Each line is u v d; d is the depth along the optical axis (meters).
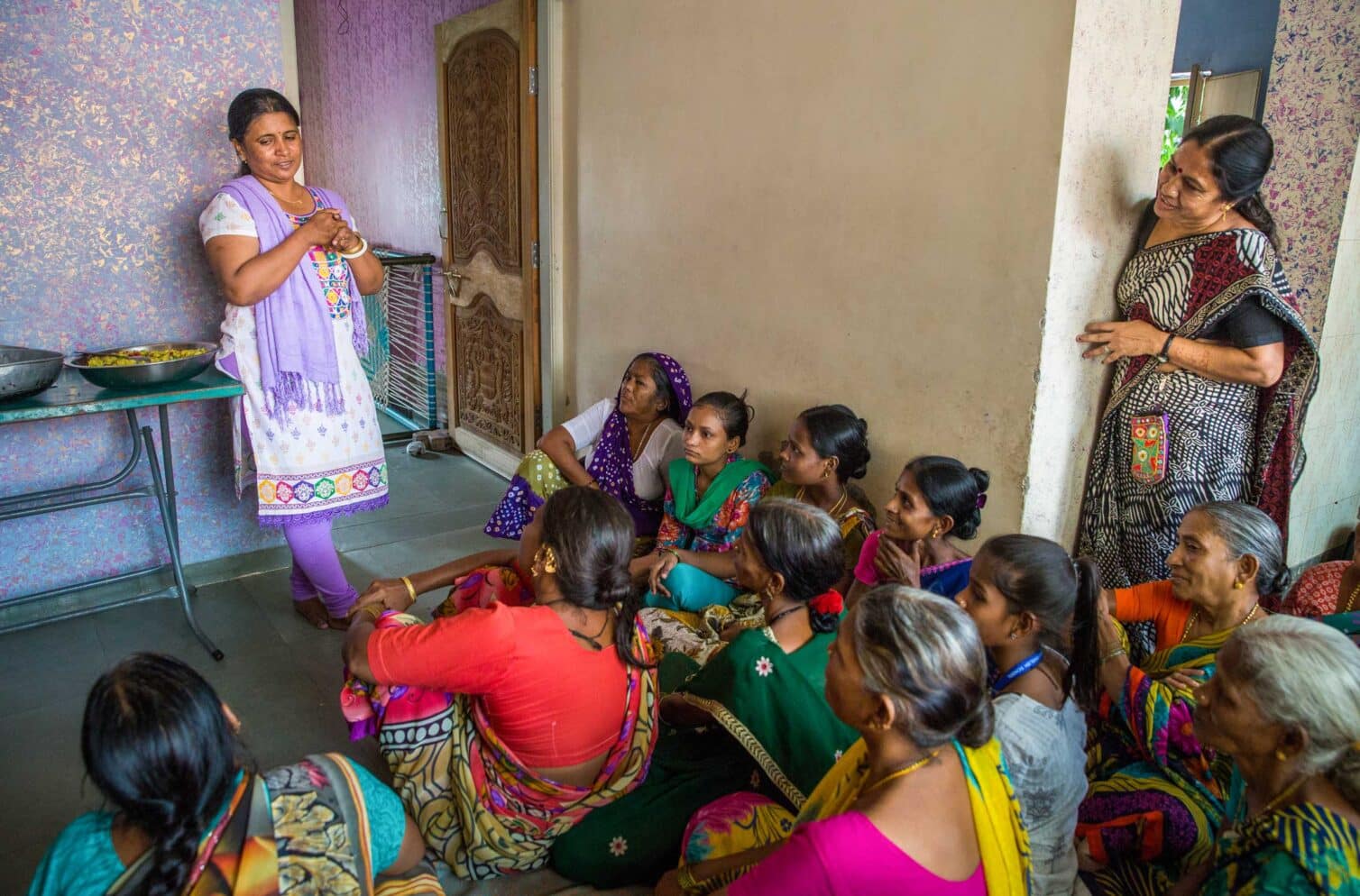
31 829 2.09
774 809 1.81
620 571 1.75
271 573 3.50
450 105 4.67
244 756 1.21
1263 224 2.27
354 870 1.22
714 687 1.88
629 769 1.89
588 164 3.83
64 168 2.87
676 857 1.92
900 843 1.14
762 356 3.12
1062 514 2.52
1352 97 3.02
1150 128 2.37
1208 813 1.70
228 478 3.37
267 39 3.14
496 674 1.66
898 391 2.67
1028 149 2.24
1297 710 1.23
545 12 3.83
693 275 3.36
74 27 2.80
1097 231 2.33
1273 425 2.33
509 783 1.79
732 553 2.68
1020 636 1.65
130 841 1.10
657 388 3.10
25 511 2.73
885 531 2.28
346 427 2.97
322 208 2.97
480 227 4.58
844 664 1.24
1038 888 1.50
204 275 3.18
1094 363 2.45
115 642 2.94
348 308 2.97
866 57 2.59
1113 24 2.17
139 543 3.24
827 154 2.76
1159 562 2.40
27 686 2.67
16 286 2.86
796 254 2.92
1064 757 1.52
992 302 2.38
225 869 1.10
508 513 3.21
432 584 2.44
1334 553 3.75
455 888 1.91
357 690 1.80
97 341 3.04
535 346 4.23
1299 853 1.21
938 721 1.17
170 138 3.03
